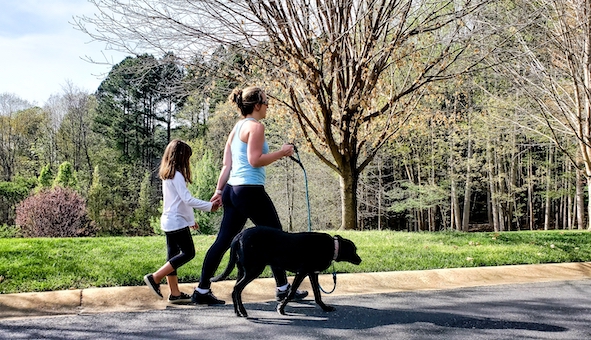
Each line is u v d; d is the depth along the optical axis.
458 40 9.62
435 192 25.59
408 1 9.17
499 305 4.19
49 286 4.41
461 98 21.47
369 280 5.04
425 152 26.28
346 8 9.15
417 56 10.21
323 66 9.98
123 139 42.56
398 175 30.20
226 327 3.48
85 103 44.28
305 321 3.65
